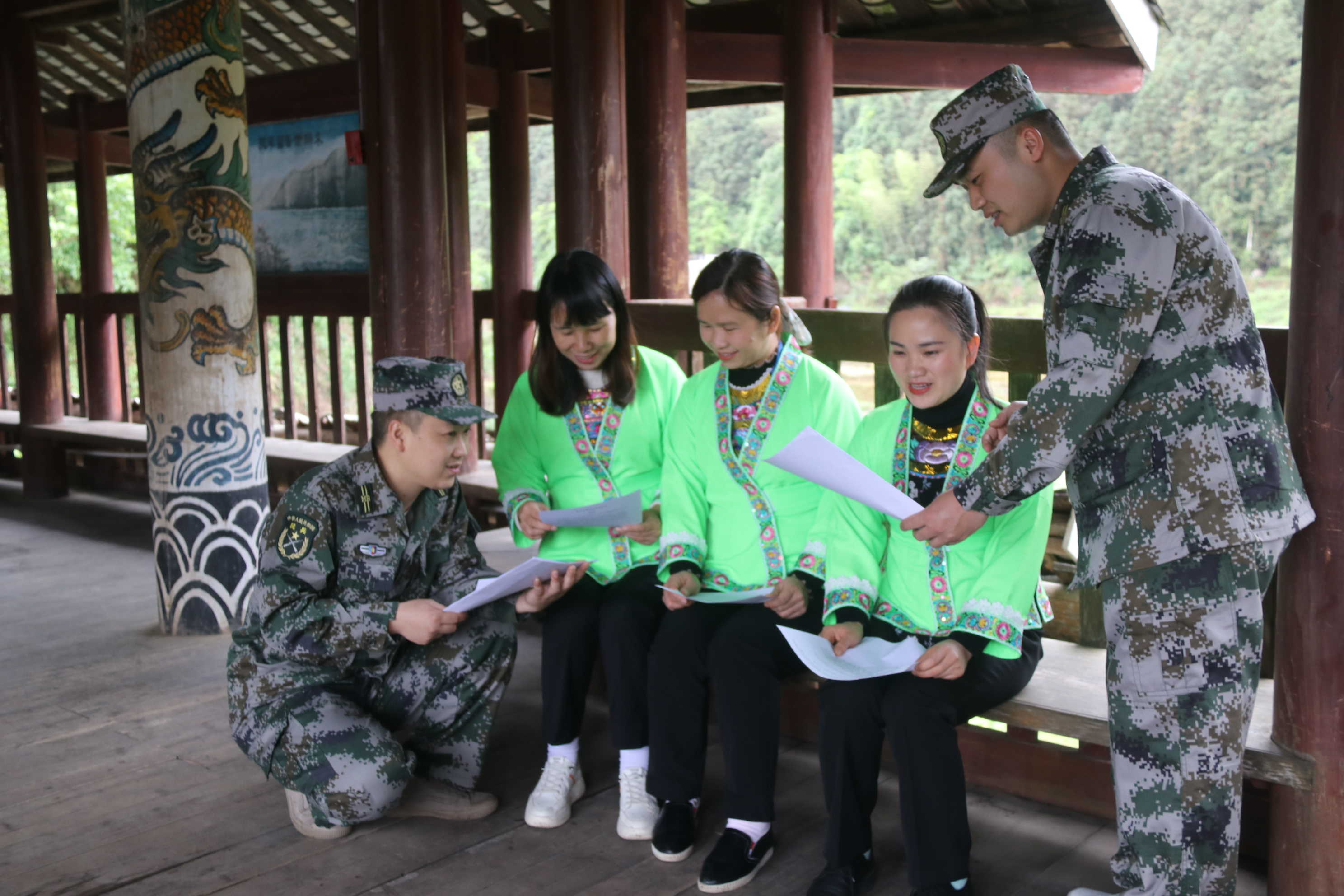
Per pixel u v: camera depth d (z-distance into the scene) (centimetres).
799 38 557
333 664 257
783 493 272
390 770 248
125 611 459
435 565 269
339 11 653
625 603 272
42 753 314
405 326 456
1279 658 212
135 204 412
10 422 754
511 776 298
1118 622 196
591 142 437
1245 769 213
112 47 727
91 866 250
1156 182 187
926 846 221
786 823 270
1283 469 189
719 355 271
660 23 448
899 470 245
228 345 415
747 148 2691
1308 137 196
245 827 269
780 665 249
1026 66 598
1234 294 188
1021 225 207
